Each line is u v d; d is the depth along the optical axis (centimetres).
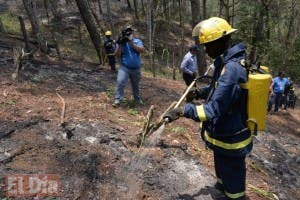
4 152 442
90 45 1928
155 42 2272
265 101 333
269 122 1030
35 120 532
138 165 459
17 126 505
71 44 1828
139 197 403
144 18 2623
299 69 2411
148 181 434
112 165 450
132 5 2912
